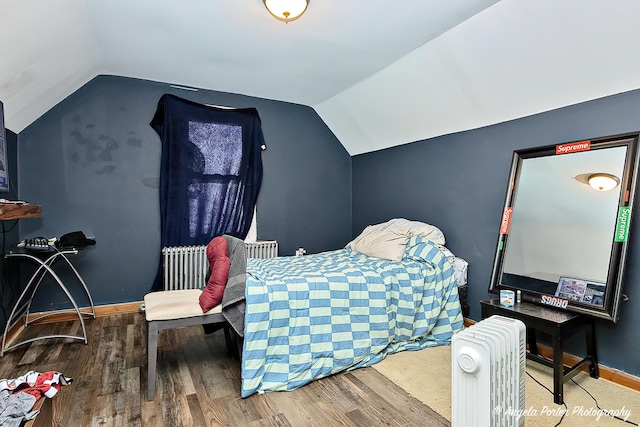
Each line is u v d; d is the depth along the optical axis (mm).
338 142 4723
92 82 3428
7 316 2865
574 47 2139
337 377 2283
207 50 2893
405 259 2961
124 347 2713
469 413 1322
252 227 4141
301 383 2156
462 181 3262
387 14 2318
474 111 3012
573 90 2365
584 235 2203
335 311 2365
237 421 1802
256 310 2107
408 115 3572
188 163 3768
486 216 3049
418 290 2688
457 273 3115
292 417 1840
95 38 2648
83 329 2803
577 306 2100
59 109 3311
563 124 2498
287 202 4363
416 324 2691
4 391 1484
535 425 1777
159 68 3289
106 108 3480
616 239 2043
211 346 2756
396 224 3611
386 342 2531
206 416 1842
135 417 1826
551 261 2338
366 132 4242
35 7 1907
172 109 3697
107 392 2061
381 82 3434
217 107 3930
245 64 3182
